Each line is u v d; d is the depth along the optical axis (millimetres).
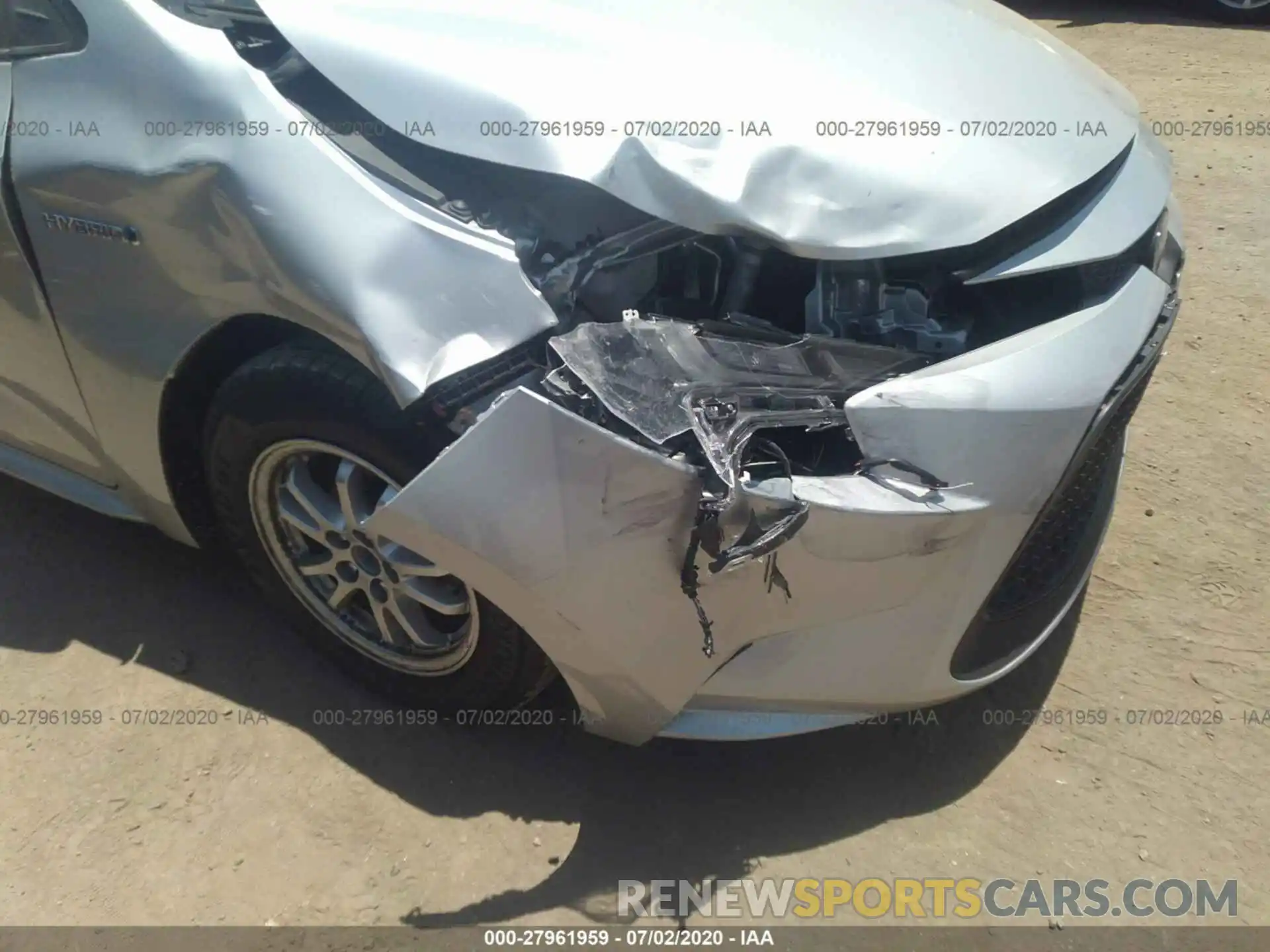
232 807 2027
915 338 1832
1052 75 2213
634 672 1738
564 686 2176
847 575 1668
